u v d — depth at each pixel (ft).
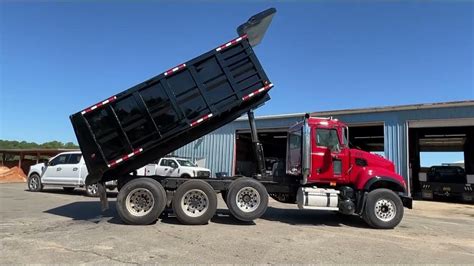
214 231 29.01
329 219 38.22
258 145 37.52
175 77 32.81
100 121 32.17
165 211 34.37
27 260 19.85
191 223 31.60
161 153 35.96
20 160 134.41
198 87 32.99
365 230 32.37
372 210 33.42
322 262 21.01
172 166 72.33
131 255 21.22
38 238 25.13
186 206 31.91
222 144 88.38
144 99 32.42
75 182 59.36
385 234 30.73
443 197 73.61
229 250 23.04
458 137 99.30
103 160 32.09
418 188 78.69
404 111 68.44
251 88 33.65
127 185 31.27
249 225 32.32
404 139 67.92
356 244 26.09
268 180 36.22
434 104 65.36
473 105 63.00
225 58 33.50
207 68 33.24
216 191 33.47
